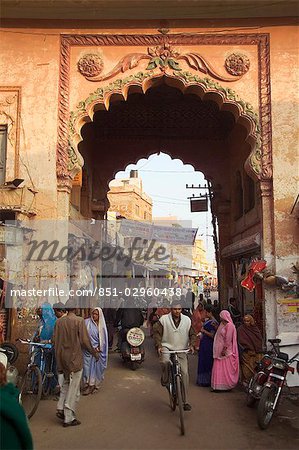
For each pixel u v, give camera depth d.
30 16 7.13
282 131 6.95
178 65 7.21
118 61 7.24
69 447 3.90
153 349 9.85
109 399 5.54
